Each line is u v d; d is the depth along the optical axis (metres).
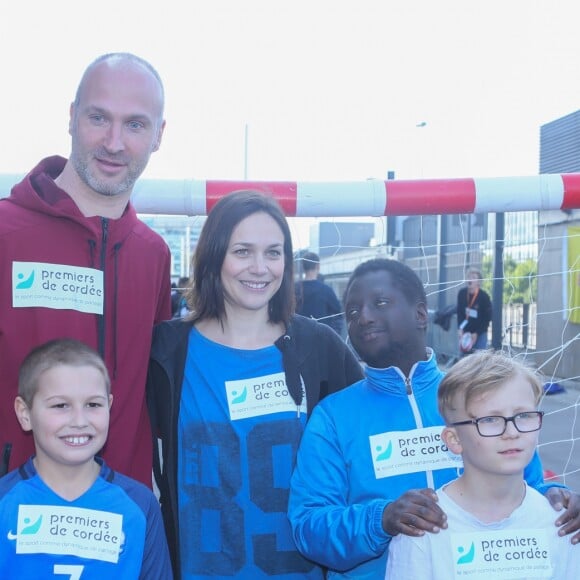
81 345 2.19
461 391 2.00
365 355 2.32
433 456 2.23
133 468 2.51
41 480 2.11
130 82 2.33
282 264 2.41
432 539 1.95
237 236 2.34
